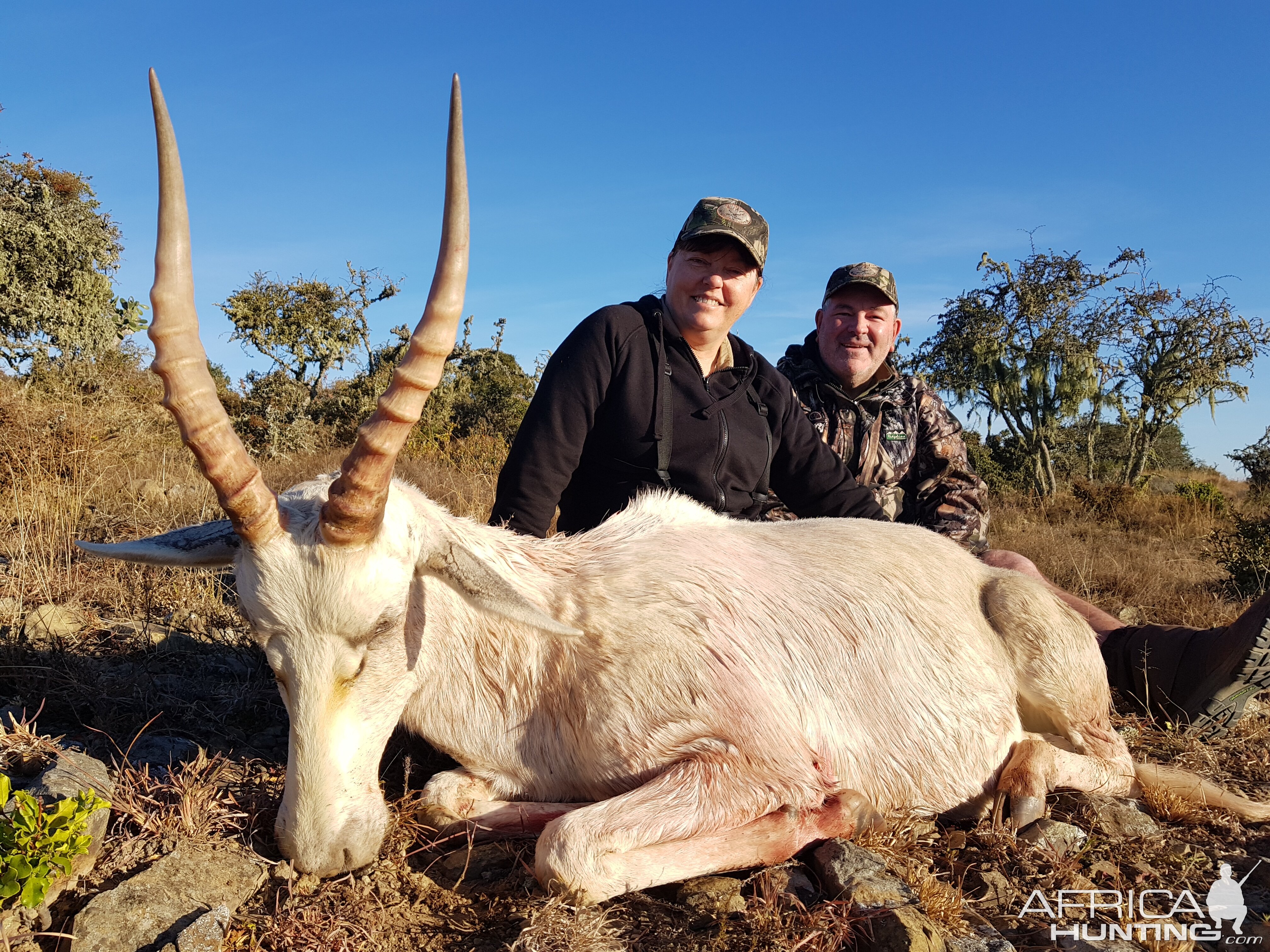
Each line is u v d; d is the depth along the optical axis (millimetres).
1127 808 3344
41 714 3600
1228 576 10078
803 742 3062
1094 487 21188
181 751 3365
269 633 2527
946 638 3389
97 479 8164
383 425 2396
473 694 3105
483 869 2799
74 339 22562
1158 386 32719
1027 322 32438
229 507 2441
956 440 6004
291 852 2535
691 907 2592
